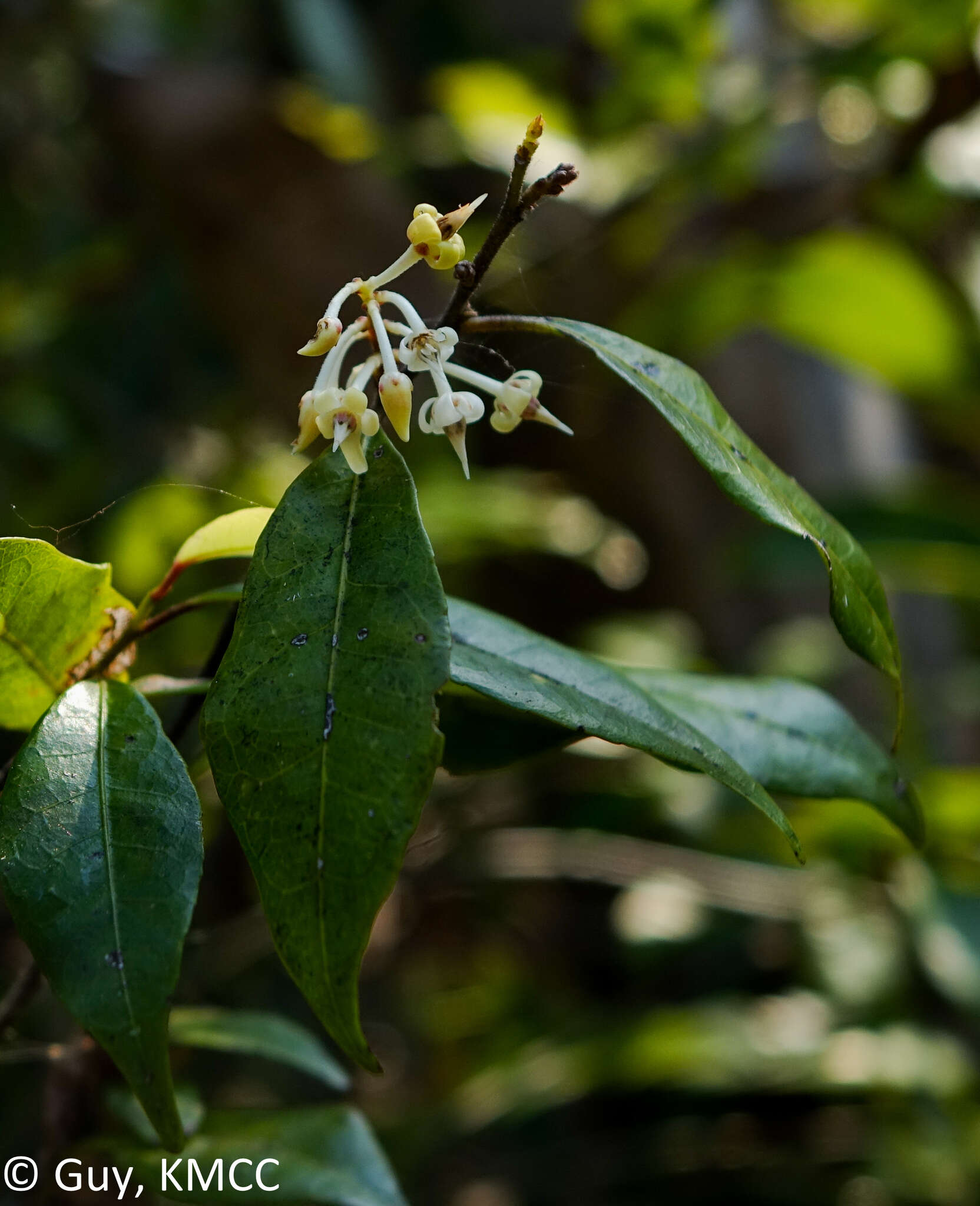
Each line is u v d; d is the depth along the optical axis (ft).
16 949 2.78
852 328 3.78
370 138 3.70
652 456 4.18
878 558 3.24
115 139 4.00
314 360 3.97
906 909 3.25
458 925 4.81
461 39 4.68
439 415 1.58
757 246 3.58
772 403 4.21
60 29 4.34
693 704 1.78
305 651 1.54
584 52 3.77
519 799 3.60
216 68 4.15
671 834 3.63
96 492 3.97
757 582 3.77
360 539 1.57
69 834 1.54
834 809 3.10
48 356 4.47
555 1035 4.05
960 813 3.02
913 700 3.73
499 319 1.62
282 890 1.51
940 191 3.55
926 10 3.17
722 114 3.56
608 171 3.67
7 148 4.90
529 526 3.69
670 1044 3.45
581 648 3.86
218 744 1.53
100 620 1.68
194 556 1.69
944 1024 3.59
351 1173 1.79
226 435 4.05
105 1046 1.49
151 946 1.51
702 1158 3.66
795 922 3.78
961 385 3.85
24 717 1.71
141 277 4.63
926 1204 3.24
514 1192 3.90
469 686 1.58
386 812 1.51
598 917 4.65
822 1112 3.80
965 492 3.61
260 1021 1.90
